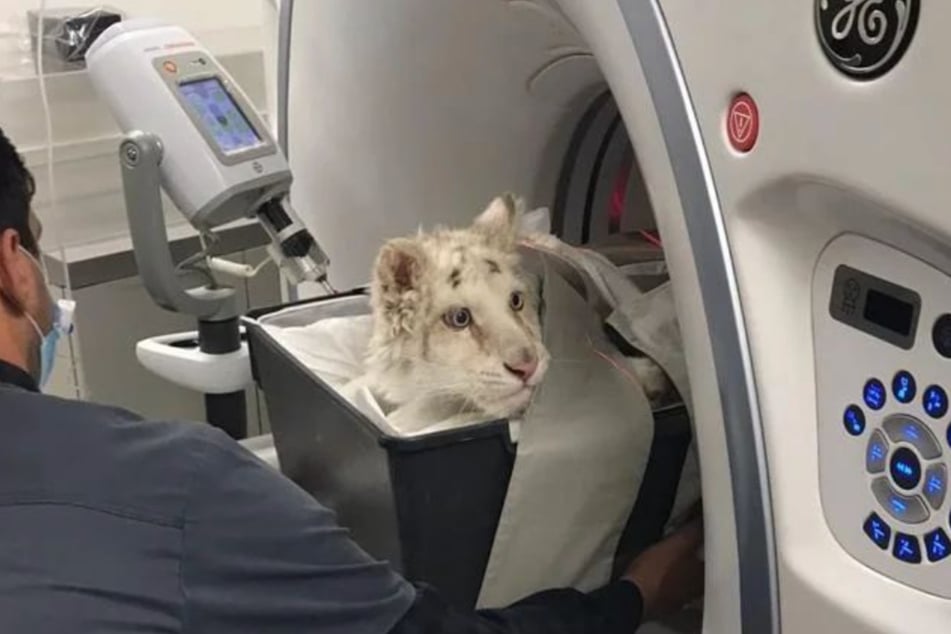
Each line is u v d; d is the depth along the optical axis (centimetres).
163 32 123
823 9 56
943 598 56
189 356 125
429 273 90
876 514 59
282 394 102
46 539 68
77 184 169
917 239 55
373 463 83
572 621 82
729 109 63
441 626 75
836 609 60
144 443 74
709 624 71
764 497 64
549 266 94
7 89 162
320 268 122
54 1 183
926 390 56
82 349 170
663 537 90
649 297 91
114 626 67
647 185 71
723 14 62
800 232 62
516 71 107
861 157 55
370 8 112
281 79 132
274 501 74
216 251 160
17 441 72
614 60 72
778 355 63
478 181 117
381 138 120
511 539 82
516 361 85
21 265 80
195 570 71
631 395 84
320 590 73
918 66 51
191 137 116
